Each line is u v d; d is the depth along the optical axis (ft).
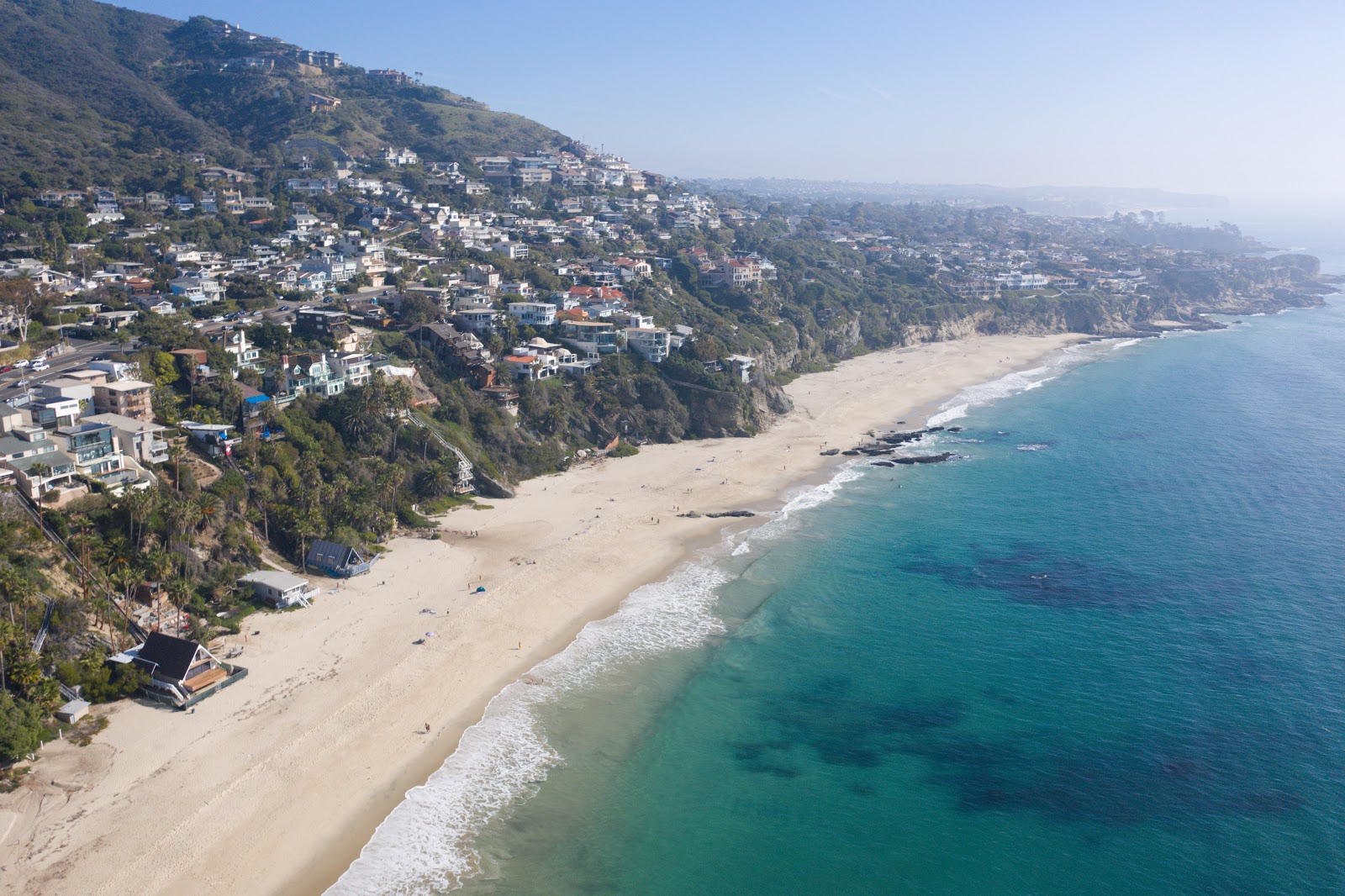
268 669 296.51
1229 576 384.88
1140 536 432.25
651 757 264.31
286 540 379.14
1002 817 240.12
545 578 377.09
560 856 224.74
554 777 253.65
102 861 212.43
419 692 289.33
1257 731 273.33
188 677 278.46
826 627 343.67
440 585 365.81
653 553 408.87
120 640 293.02
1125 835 232.12
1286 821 234.38
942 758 265.13
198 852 217.36
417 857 221.46
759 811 242.78
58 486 327.47
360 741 262.88
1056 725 279.90
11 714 241.76
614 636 333.01
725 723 281.95
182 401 420.77
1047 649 326.44
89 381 391.65
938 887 216.54
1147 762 260.83
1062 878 218.38
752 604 361.51
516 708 284.82
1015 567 398.83
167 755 250.98
